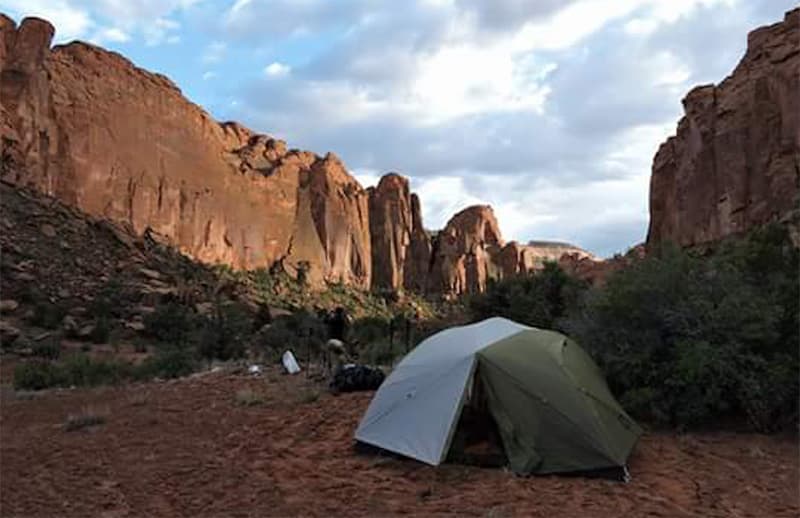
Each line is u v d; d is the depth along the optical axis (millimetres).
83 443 9648
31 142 66062
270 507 6582
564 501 6574
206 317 40281
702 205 64438
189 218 88250
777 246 12258
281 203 108438
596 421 7555
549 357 8203
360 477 7457
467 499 6668
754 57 65812
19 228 52062
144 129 86125
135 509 6668
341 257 113750
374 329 29844
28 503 6980
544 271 21531
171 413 11461
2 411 13266
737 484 7133
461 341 8617
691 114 70375
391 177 130125
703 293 10109
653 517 6145
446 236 127438
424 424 7984
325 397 11875
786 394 9078
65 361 24000
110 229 61000
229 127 113688
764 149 59375
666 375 9500
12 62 66875
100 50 85250
